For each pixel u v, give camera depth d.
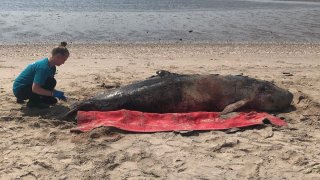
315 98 5.97
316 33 15.20
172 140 4.47
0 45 11.41
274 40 13.56
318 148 4.31
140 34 14.13
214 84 5.38
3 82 6.80
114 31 14.62
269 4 29.03
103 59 9.45
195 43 12.57
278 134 4.64
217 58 9.93
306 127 4.89
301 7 26.55
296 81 7.11
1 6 23.23
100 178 3.71
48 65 5.06
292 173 3.81
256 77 7.45
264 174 3.79
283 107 5.50
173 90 5.25
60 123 4.88
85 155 4.11
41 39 12.72
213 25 16.70
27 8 22.50
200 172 3.81
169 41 12.88
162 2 28.94
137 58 9.71
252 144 4.38
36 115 5.15
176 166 3.92
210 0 32.31
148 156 4.10
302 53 11.13
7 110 5.27
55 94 5.09
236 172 3.82
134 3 27.45
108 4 26.17
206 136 4.59
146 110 5.19
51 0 28.42
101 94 5.22
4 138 4.46
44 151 4.19
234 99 5.38
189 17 19.36
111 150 4.23
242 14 21.27
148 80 5.37
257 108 5.43
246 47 11.95
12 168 3.85
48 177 3.71
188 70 8.06
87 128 4.67
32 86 5.04
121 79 7.05
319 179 3.70
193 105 5.30
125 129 4.65
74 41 12.51
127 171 3.83
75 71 7.80
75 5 25.02
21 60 9.24
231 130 4.70
